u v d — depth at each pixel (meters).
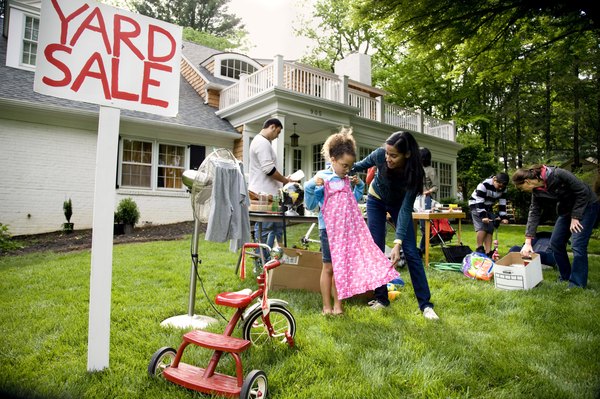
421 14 8.28
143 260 4.90
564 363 1.97
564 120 17.78
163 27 2.22
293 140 10.38
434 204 5.62
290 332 2.25
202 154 10.65
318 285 3.46
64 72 1.90
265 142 4.14
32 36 9.54
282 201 3.74
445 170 15.69
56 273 4.21
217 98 11.86
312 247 5.84
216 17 26.98
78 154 8.91
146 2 25.02
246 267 4.49
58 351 2.13
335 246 2.67
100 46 2.01
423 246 5.51
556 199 3.76
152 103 2.17
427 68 18.75
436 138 14.65
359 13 8.78
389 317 2.74
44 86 1.84
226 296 1.94
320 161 11.91
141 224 9.65
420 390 1.71
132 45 2.11
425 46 9.20
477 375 1.87
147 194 9.81
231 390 1.62
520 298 3.20
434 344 2.21
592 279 3.98
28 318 2.68
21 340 2.28
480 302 3.12
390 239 7.07
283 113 9.44
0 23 10.66
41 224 8.41
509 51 9.57
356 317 2.74
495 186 5.04
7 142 8.08
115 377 1.81
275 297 3.21
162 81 2.21
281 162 9.30
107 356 1.93
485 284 3.85
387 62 22.17
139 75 2.12
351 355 2.06
